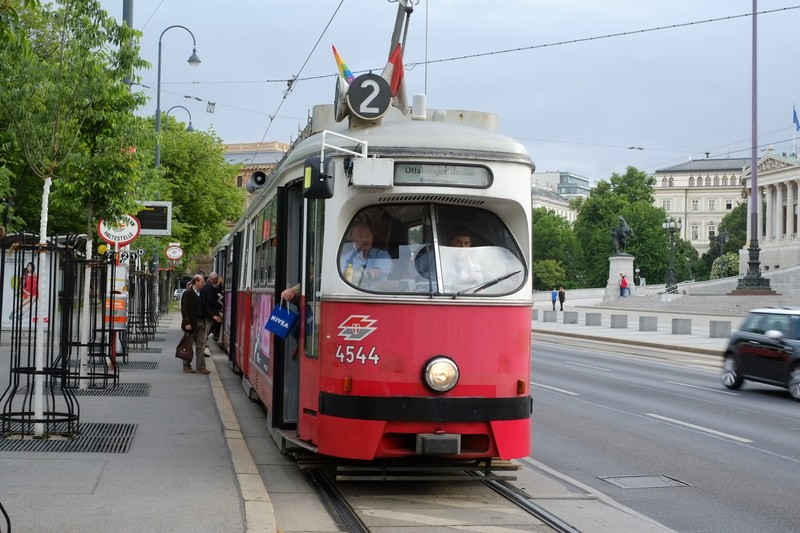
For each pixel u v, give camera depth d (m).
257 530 6.91
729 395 18.77
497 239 8.82
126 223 16.61
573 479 9.97
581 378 21.52
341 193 8.62
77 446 10.11
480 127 10.03
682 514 8.50
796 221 122.00
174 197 53.31
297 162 9.71
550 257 136.25
